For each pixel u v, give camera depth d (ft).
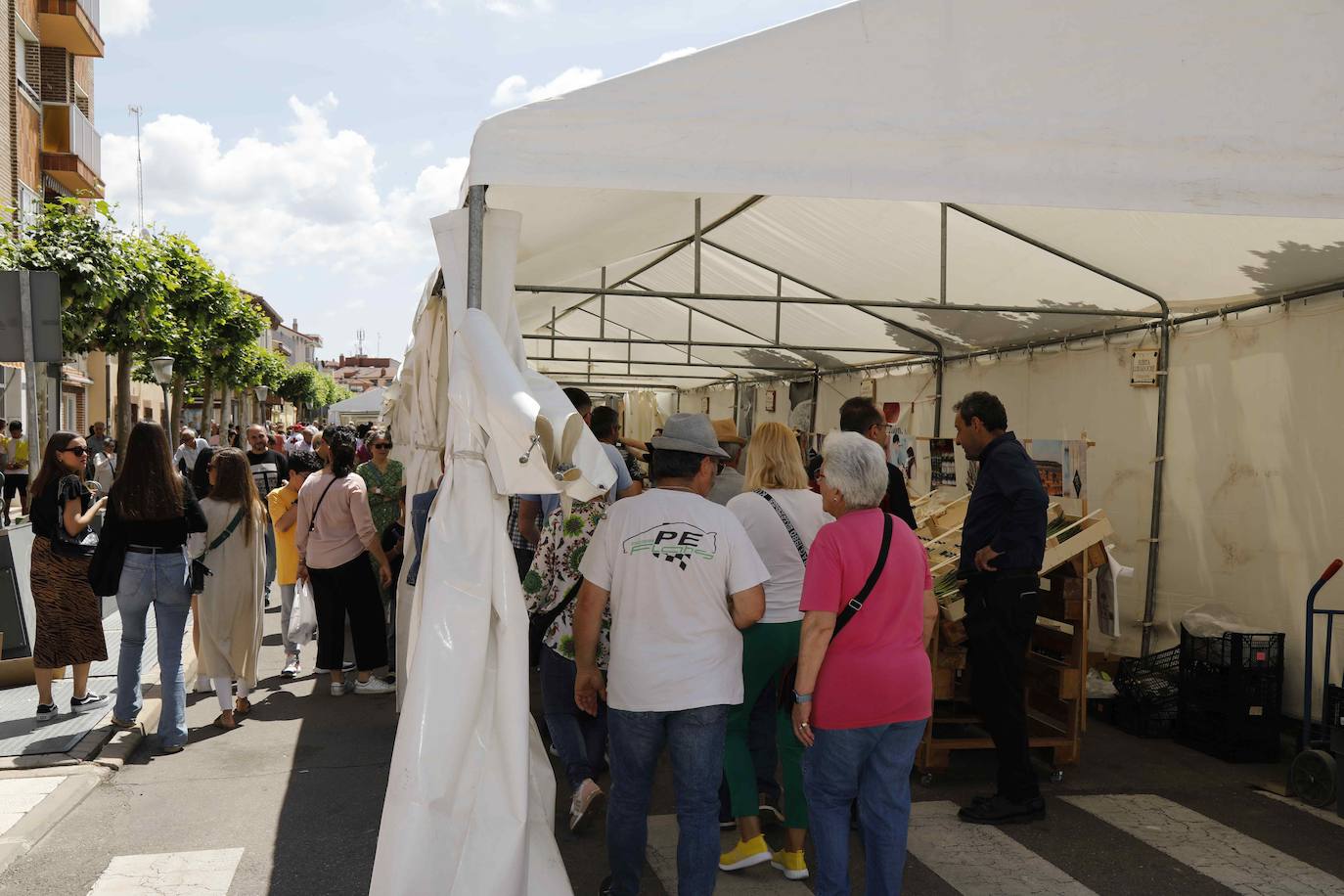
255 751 21.52
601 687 13.42
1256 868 15.46
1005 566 17.12
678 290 36.09
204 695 26.50
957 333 33.30
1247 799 18.66
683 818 12.42
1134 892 14.57
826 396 49.14
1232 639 20.97
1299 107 14.44
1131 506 26.73
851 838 16.83
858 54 13.94
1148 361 25.99
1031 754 21.58
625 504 12.96
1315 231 18.75
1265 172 14.40
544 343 53.16
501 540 13.02
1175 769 20.56
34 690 25.76
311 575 26.09
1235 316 23.48
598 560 12.86
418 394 23.17
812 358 46.11
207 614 23.13
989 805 17.43
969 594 17.61
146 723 22.88
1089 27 14.19
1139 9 14.26
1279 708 21.13
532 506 20.97
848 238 25.91
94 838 16.71
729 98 13.79
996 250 24.22
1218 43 14.38
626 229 20.02
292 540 28.60
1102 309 26.78
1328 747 18.70
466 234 14.40
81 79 106.83
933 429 37.78
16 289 23.80
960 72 14.06
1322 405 21.21
